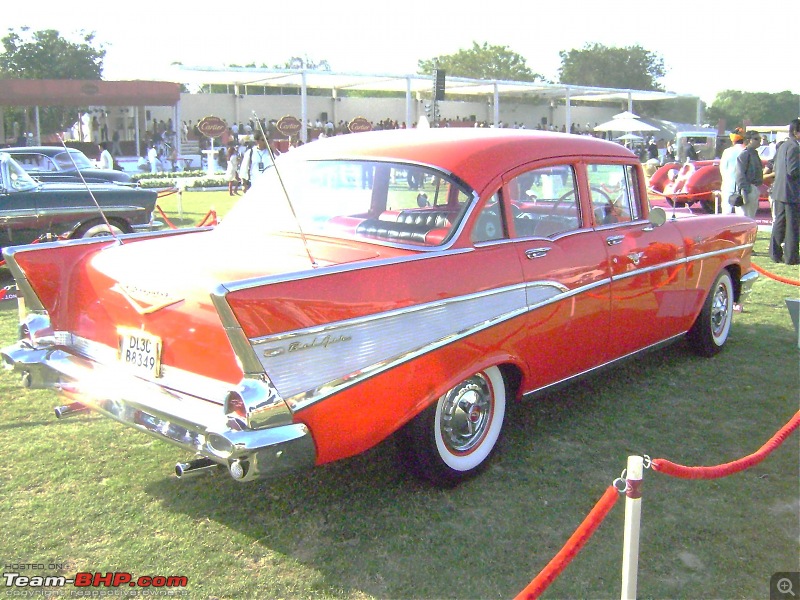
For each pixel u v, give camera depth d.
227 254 3.60
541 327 4.02
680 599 2.93
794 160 9.19
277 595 2.93
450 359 3.51
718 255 5.62
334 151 4.31
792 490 3.77
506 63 75.38
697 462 4.05
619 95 43.84
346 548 3.24
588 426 4.53
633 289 4.70
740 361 5.75
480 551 3.22
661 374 5.45
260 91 44.00
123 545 3.26
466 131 4.40
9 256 3.58
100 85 30.16
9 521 3.42
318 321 3.01
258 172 18.48
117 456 4.10
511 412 4.75
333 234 3.90
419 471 3.64
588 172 4.50
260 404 2.86
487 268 3.71
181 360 3.16
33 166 14.42
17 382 5.25
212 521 3.46
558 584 3.01
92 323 3.62
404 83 36.56
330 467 3.99
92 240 3.92
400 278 3.32
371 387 3.20
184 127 36.75
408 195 3.90
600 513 2.37
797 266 9.48
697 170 14.52
